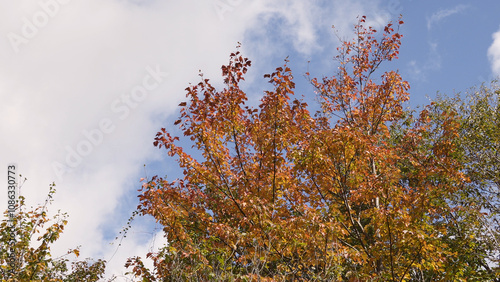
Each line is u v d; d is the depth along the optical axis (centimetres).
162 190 1068
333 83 1480
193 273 828
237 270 946
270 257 923
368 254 1028
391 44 1507
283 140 1095
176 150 1060
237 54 1137
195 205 1104
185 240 949
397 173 1123
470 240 1160
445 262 1098
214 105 1080
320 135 1073
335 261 871
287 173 1119
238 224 1071
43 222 1138
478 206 1346
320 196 1177
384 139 1584
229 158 1128
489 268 1198
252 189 1076
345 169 1111
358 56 1526
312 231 901
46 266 1105
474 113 1741
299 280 895
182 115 1077
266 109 1066
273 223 943
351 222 1148
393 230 973
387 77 1409
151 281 970
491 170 1549
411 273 1124
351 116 1443
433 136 1448
